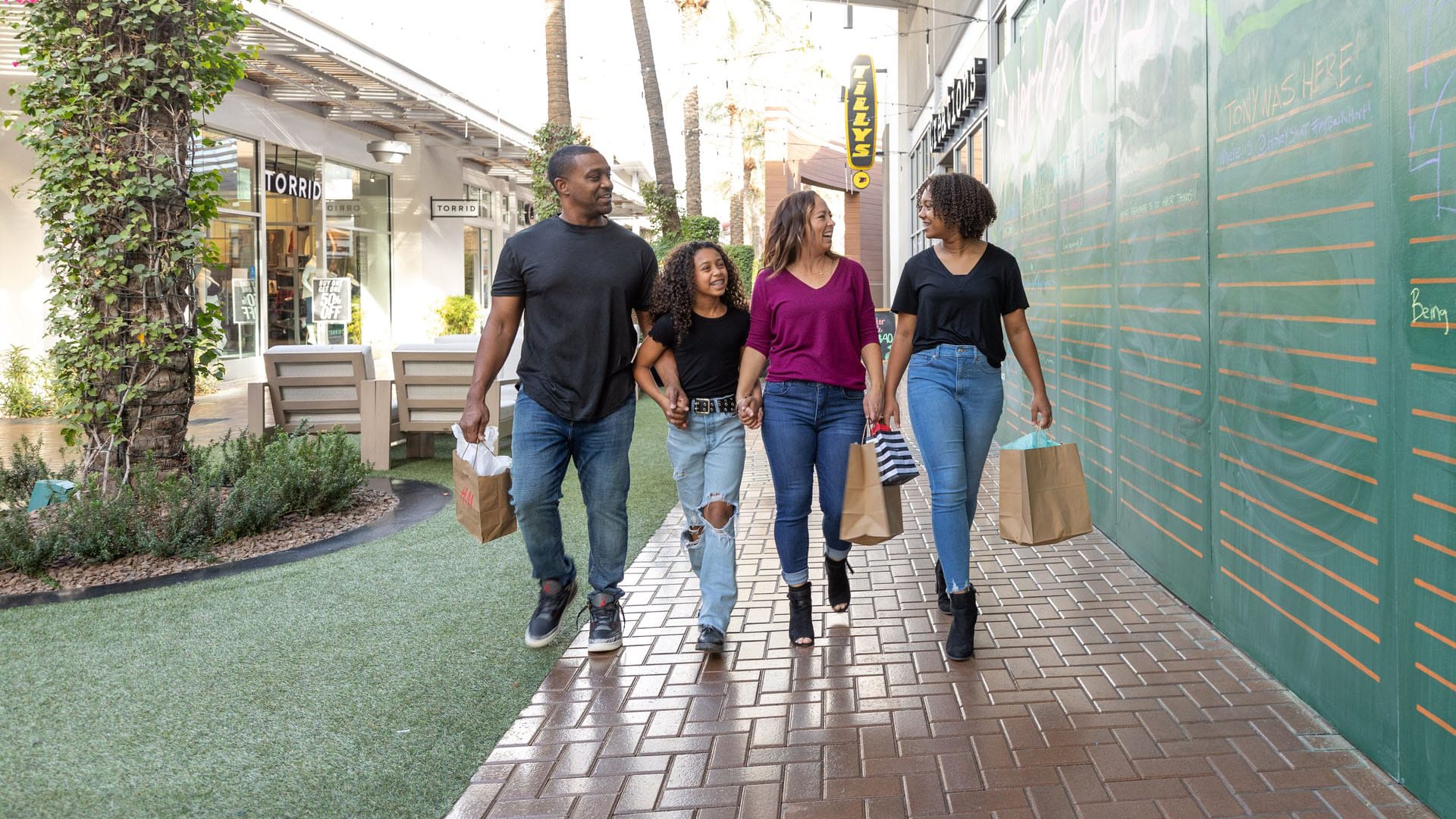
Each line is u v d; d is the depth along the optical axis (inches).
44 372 470.3
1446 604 101.5
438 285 933.2
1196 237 169.6
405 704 139.4
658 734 130.5
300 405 330.3
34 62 234.1
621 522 159.3
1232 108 153.7
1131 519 210.2
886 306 1048.2
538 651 160.7
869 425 154.2
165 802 112.0
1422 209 103.9
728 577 156.8
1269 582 144.1
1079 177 247.0
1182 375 177.6
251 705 138.6
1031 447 149.7
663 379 156.7
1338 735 124.5
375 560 212.5
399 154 755.4
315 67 592.4
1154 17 189.0
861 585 197.0
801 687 145.3
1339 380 122.6
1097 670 148.3
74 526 206.4
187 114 241.8
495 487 152.6
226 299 623.8
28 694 142.0
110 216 230.7
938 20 611.2
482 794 115.3
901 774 118.5
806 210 152.6
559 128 582.2
